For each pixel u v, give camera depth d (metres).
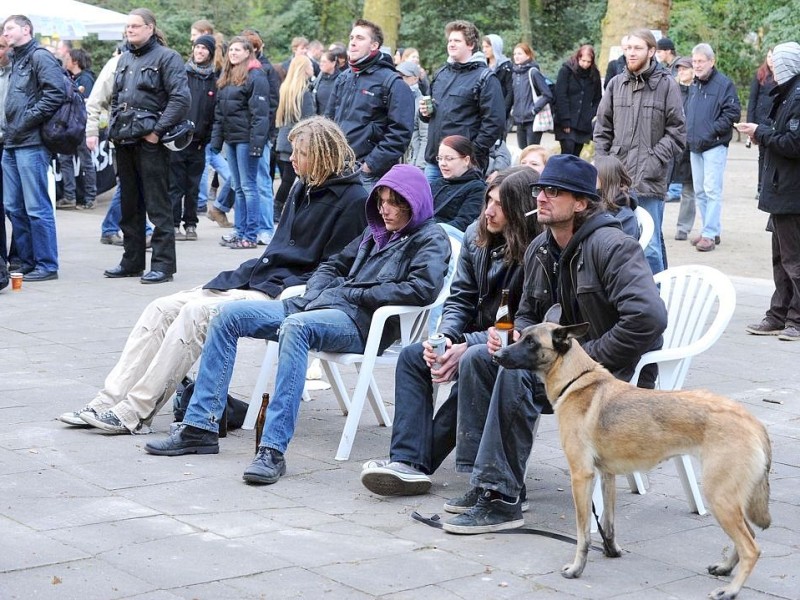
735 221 19.50
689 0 37.28
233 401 7.76
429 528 5.84
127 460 6.78
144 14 12.44
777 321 10.99
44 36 20.25
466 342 6.45
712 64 15.86
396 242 7.18
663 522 6.07
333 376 7.97
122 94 12.59
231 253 15.27
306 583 4.93
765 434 4.96
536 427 6.04
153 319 7.59
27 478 6.33
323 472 6.79
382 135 11.52
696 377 9.33
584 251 5.85
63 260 14.36
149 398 7.35
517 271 6.56
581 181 5.79
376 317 6.96
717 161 15.98
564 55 45.22
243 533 5.57
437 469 6.96
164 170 12.74
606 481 5.41
